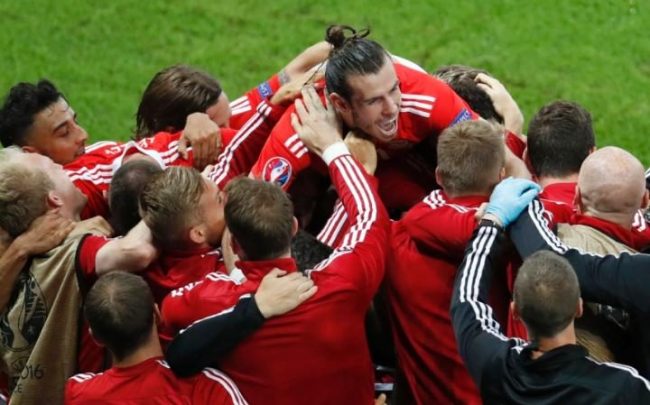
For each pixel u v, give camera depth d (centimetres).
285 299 1625
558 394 1527
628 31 3866
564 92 3653
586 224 1741
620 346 1711
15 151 2019
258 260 1659
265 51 3847
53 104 2141
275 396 1648
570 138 1945
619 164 1731
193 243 1753
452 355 1795
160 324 1725
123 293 1622
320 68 2028
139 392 1623
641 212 1900
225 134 2141
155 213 1730
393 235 1841
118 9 4019
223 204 1742
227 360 1650
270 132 2023
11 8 4016
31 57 3819
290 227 1656
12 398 1833
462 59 3791
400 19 3953
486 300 1656
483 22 3928
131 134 3469
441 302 1794
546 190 1939
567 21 3916
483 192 1786
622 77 3703
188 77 2288
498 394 1568
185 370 1630
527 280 1547
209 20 3978
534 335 1555
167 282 1770
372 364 1873
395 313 1839
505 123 2125
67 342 1789
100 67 3794
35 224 1806
